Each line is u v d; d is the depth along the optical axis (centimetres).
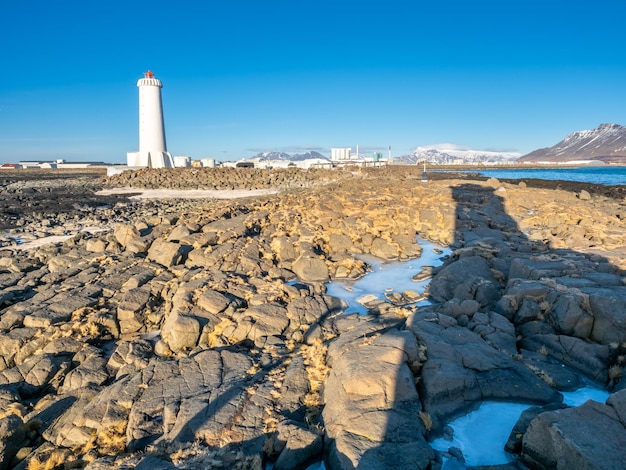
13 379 1248
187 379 1090
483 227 2764
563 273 1524
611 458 636
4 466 960
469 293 1558
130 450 891
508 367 1015
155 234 2381
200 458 800
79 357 1368
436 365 972
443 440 823
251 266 2003
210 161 10112
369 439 774
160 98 8262
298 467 798
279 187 6184
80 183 6950
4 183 6900
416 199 3484
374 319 1375
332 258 2256
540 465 725
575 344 1123
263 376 1081
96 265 2053
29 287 1897
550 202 3597
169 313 1598
